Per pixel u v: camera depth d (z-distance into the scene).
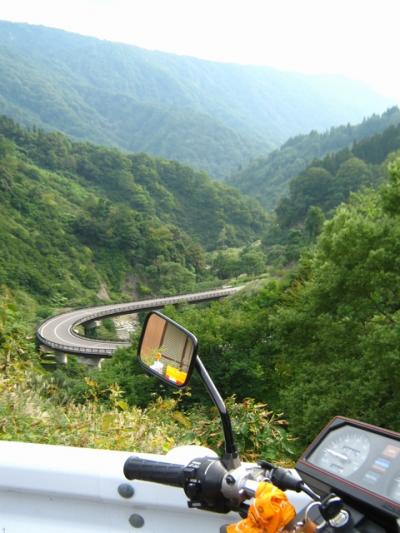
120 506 2.26
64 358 72.25
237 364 29.52
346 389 18.97
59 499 2.31
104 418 4.67
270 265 199.50
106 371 30.73
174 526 2.20
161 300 121.75
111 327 136.12
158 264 194.75
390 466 1.55
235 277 194.88
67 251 187.00
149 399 26.84
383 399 19.34
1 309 7.30
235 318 32.28
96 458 2.31
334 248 20.56
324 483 1.63
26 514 2.30
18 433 4.24
